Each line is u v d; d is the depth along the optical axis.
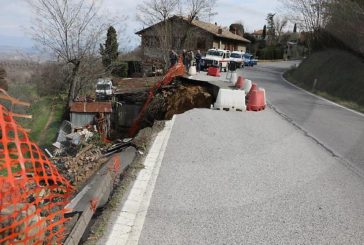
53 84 25.56
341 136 9.88
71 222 4.88
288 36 80.12
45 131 20.22
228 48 53.56
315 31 30.81
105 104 22.30
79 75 23.88
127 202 5.25
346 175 6.77
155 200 5.34
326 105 15.91
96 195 5.59
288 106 14.66
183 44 36.62
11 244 3.82
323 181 6.41
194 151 7.77
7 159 3.89
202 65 29.45
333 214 5.16
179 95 16.48
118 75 31.95
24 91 23.66
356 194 5.90
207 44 45.00
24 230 3.99
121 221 4.70
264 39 81.31
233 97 12.57
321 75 24.72
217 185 5.98
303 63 32.00
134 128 19.38
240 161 7.24
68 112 22.42
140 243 4.21
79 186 8.16
